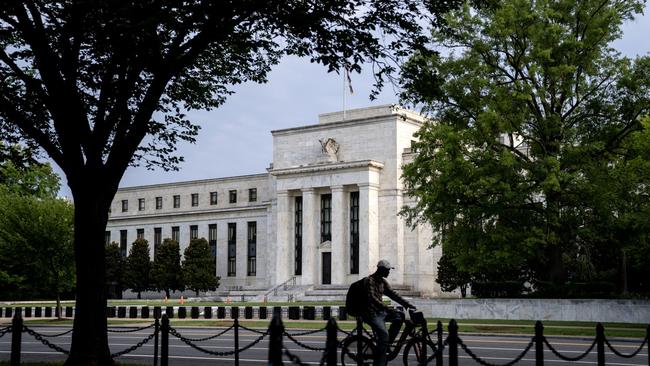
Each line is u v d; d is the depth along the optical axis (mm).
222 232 96500
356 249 78188
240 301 76375
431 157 45156
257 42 21031
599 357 15641
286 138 86188
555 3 43375
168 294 94188
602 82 43594
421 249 76188
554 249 45219
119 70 20172
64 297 92625
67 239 52062
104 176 19422
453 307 45000
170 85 24469
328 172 79250
